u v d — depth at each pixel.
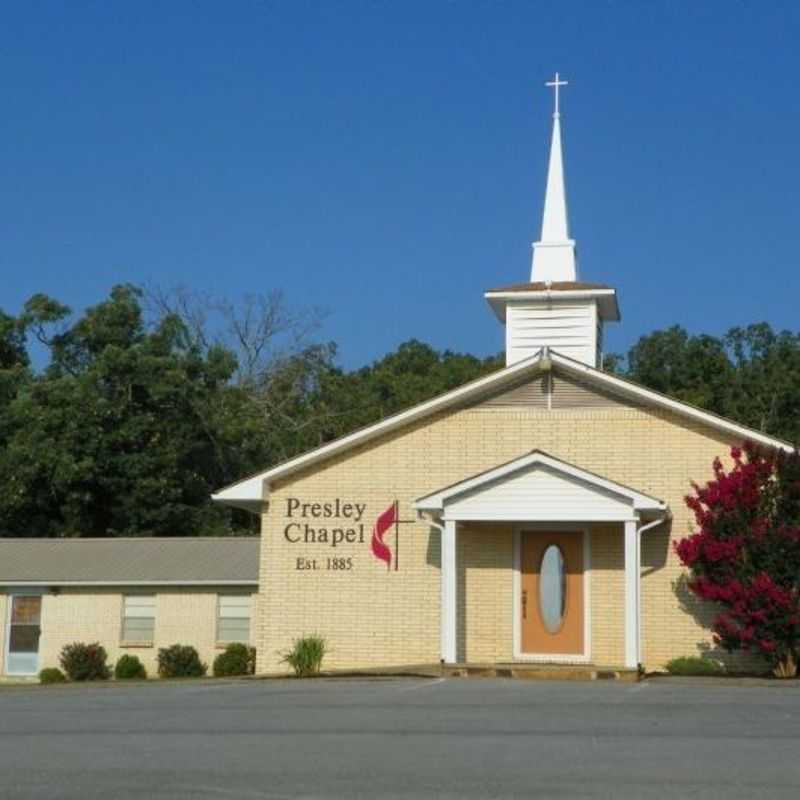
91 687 23.62
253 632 33.88
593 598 26.42
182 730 15.23
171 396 46.34
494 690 20.52
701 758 12.84
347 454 27.75
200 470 48.28
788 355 64.94
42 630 34.53
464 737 14.41
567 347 29.06
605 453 26.72
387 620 27.14
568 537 26.73
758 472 24.34
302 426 57.28
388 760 12.74
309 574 27.53
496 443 27.20
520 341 29.27
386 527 27.39
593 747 13.59
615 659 26.12
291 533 27.70
